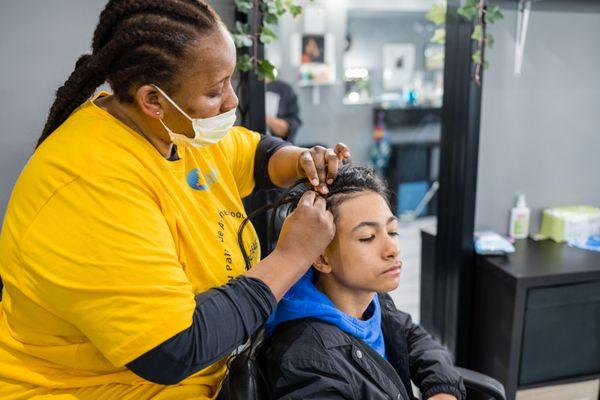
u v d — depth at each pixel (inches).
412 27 192.7
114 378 34.1
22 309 31.6
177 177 35.3
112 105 33.4
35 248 29.0
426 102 188.7
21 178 30.9
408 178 182.4
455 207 69.9
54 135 31.7
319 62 176.7
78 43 53.2
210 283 35.3
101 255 28.4
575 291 66.0
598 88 75.6
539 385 68.5
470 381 46.3
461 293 72.1
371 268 37.8
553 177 78.1
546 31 71.9
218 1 56.2
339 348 37.5
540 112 74.7
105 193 29.1
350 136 189.2
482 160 74.7
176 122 32.0
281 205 39.6
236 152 44.3
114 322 28.6
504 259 69.6
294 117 115.1
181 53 29.0
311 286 39.2
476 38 62.2
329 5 175.8
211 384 38.0
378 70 193.5
